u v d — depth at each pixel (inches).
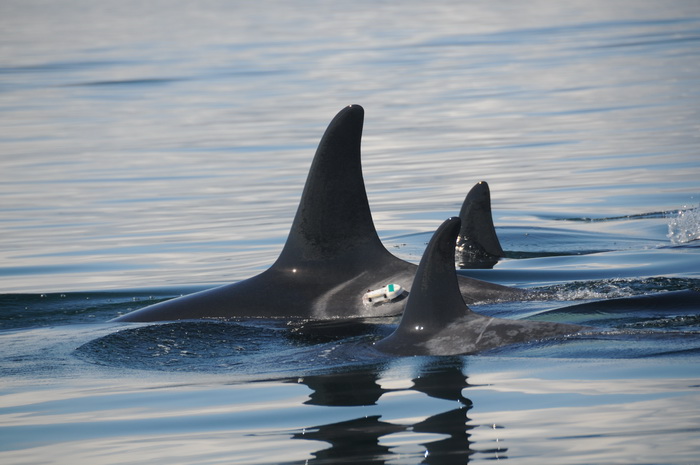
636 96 5334.6
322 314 1696.6
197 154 4256.9
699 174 3368.6
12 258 2566.4
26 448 1123.9
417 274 1430.9
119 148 4490.7
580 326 1397.6
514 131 4530.0
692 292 1646.2
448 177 3555.6
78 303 2038.6
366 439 1067.9
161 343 1563.7
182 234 2807.6
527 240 2544.3
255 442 1090.7
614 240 2522.1
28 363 1498.5
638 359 1268.5
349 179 1776.6
